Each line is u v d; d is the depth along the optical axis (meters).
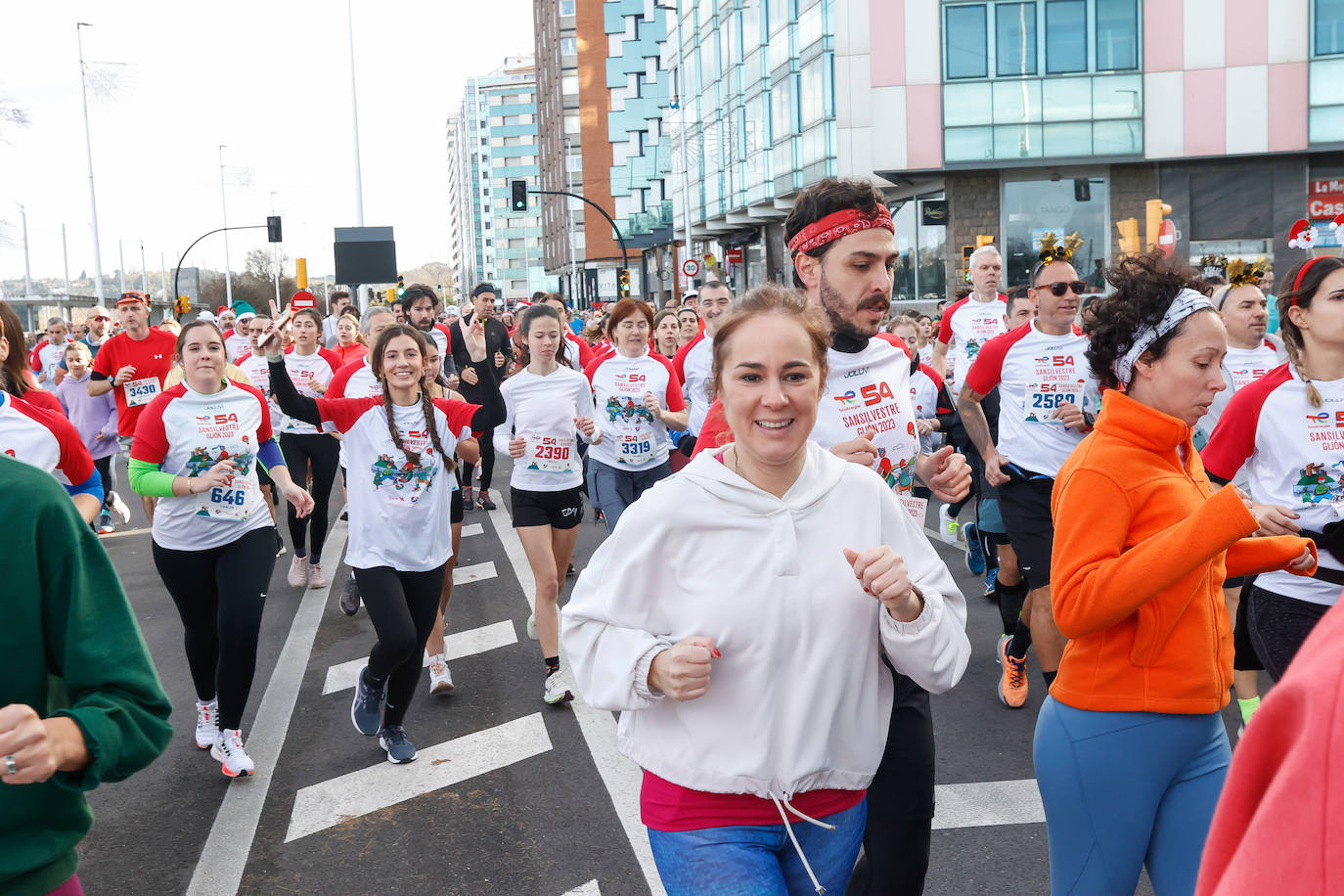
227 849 4.50
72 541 2.15
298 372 10.64
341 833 4.62
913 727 2.69
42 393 5.01
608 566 2.44
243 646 5.23
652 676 2.33
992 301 10.43
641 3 80.81
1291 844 0.84
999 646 6.87
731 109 43.31
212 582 5.52
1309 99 27.19
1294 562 3.18
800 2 34.97
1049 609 5.48
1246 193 28.33
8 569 2.07
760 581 2.36
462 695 6.43
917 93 28.67
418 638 5.33
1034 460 5.71
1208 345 2.84
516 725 5.87
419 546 5.38
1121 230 15.82
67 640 2.12
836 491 2.46
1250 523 2.57
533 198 175.88
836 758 2.43
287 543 11.26
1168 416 2.87
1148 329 2.88
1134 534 2.85
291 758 5.51
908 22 28.52
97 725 2.05
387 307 11.73
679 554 2.39
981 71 28.44
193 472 5.53
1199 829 2.79
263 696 6.52
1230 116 27.58
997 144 28.56
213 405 5.61
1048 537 5.61
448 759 5.41
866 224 3.11
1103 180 28.91
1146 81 27.88
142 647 2.22
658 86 81.31
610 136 85.50
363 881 4.20
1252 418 4.08
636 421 7.67
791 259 3.29
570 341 12.86
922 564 2.52
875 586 2.26
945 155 28.75
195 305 79.88
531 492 6.44
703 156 47.78
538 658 7.10
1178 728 2.79
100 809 4.93
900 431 3.28
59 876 2.18
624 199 86.31
